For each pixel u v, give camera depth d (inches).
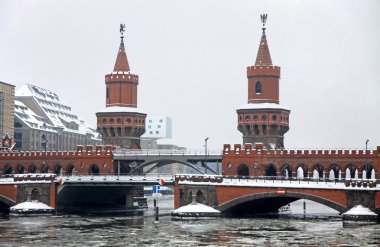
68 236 5128.0
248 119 7844.5
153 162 7554.1
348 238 4830.2
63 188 7273.6
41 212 7106.3
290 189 6067.9
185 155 7357.3
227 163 7170.3
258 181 6348.4
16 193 7239.2
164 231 5388.8
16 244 4731.8
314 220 6205.7
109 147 7755.9
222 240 4845.0
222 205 6446.9
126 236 5108.3
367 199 5728.3
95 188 7706.7
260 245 4586.6
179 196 6668.3
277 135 7849.4
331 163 6628.9
